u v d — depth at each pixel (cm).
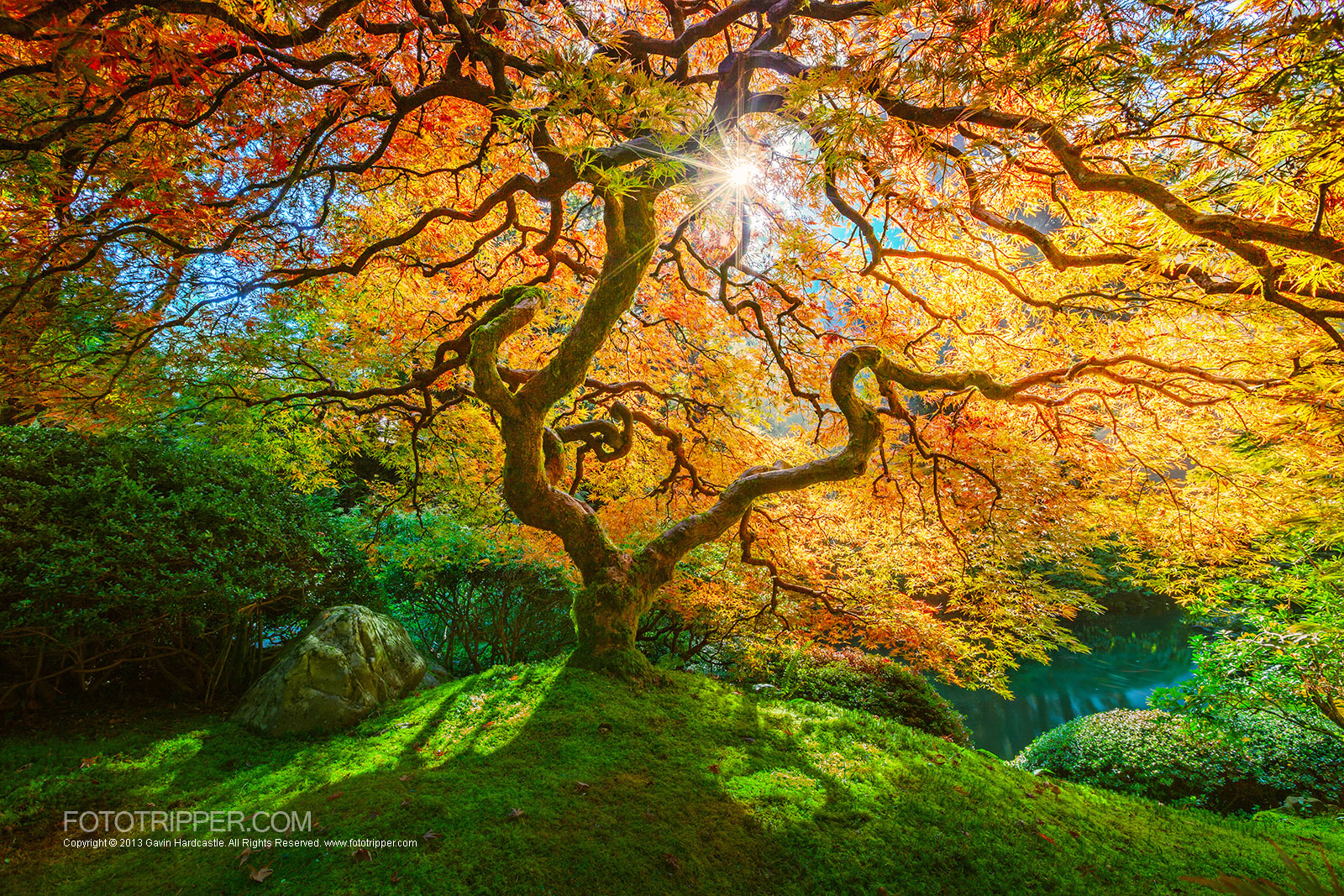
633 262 357
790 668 605
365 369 561
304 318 541
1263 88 138
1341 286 196
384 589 649
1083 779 609
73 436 468
